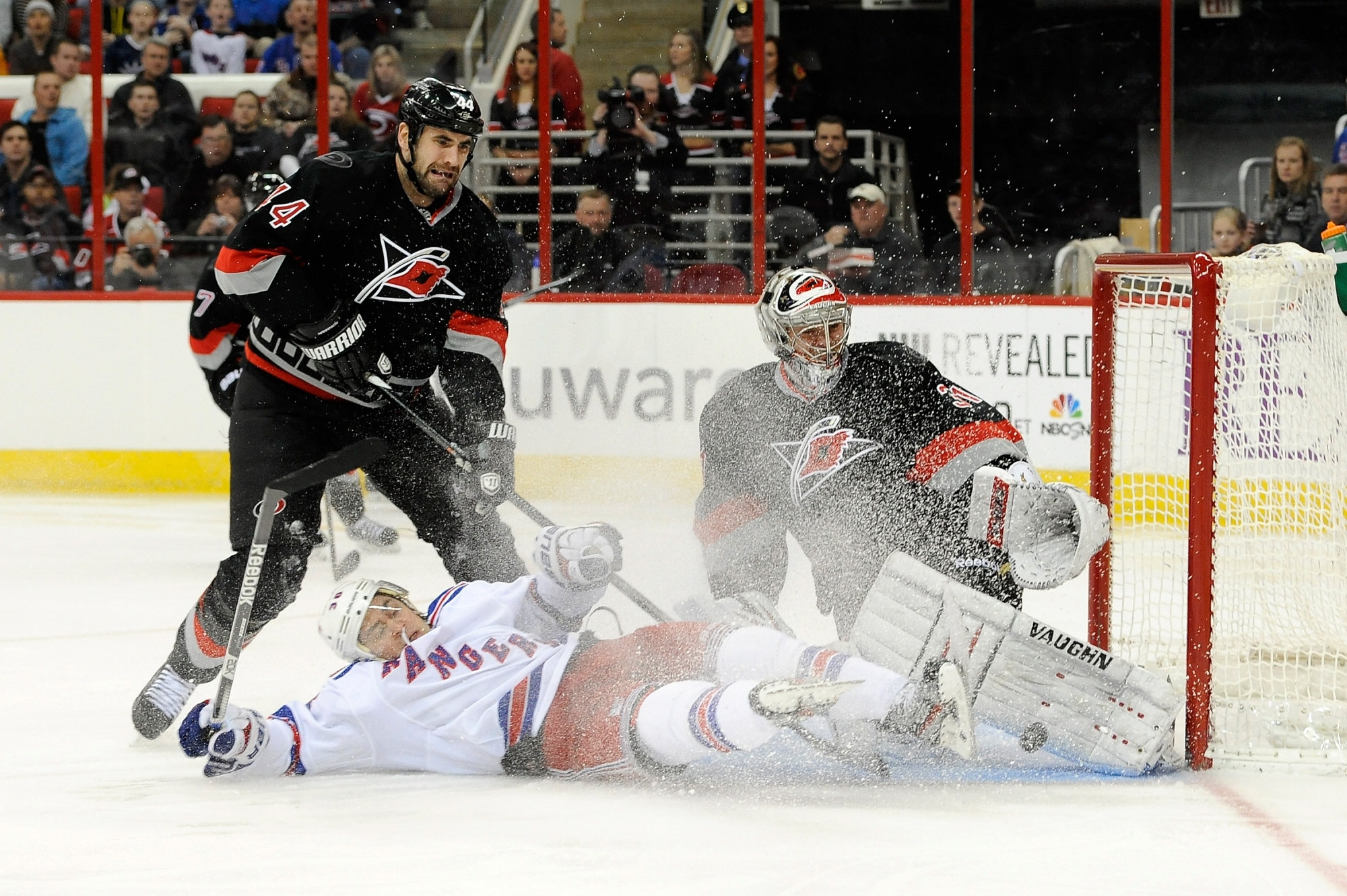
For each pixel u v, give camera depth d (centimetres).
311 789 1170
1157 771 1205
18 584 2244
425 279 1412
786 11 3247
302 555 1385
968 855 977
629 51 3300
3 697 1543
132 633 1883
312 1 3416
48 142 3431
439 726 1191
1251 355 1450
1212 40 3222
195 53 3472
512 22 3344
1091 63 3206
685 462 3184
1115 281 1374
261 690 1555
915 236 3291
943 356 3125
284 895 915
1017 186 3262
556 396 3222
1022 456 1279
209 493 3325
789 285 1295
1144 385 2494
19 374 3356
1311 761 1216
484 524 1470
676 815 1077
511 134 3344
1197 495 1229
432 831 1045
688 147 3297
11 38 3412
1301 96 3225
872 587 1216
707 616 1323
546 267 3347
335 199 1375
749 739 1066
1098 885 915
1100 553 1374
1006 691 1166
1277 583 1444
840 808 1092
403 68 3438
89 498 3256
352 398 1420
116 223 3444
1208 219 3250
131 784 1198
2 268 3450
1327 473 1434
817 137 3266
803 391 1319
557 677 1172
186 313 3309
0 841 1041
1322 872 939
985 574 1289
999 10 3216
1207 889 908
